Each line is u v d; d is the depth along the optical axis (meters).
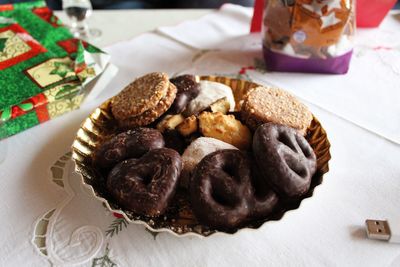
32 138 0.38
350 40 0.43
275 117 0.33
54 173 0.34
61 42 0.46
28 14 0.50
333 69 0.45
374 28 0.53
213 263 0.27
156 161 0.29
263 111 0.34
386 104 0.41
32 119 0.39
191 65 0.48
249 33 0.54
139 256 0.28
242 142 0.33
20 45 0.45
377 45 0.50
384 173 0.33
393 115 0.40
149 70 0.47
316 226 0.29
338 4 0.39
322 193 0.32
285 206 0.29
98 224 0.30
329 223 0.29
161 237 0.29
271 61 0.46
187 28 0.55
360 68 0.46
